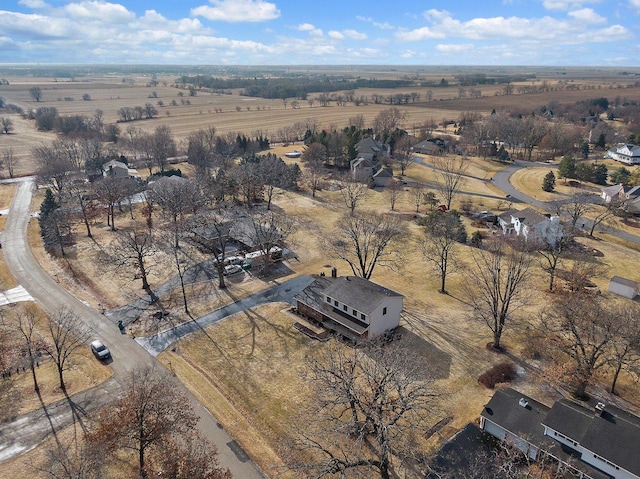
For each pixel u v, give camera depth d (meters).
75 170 130.12
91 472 33.31
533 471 35.94
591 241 84.69
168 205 90.75
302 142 185.50
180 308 62.50
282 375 48.22
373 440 39.34
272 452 38.69
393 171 136.88
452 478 35.34
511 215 88.56
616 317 46.78
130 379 47.28
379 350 45.06
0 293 66.69
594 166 128.88
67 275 72.56
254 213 99.50
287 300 64.25
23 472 36.03
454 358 50.94
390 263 76.00
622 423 35.72
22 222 96.44
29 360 47.88
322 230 91.19
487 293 63.06
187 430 39.28
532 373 48.31
